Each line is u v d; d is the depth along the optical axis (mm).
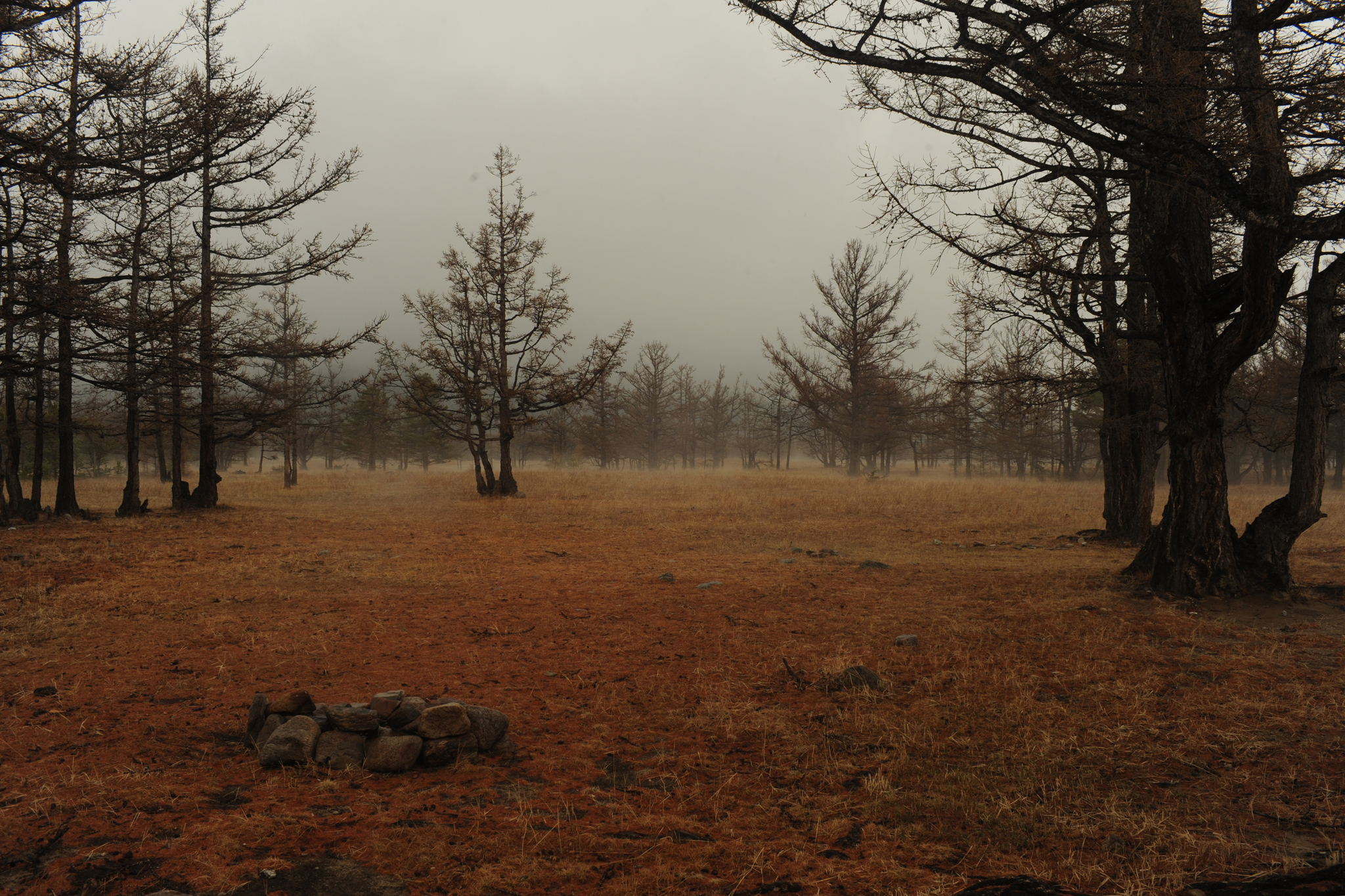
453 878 3037
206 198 20672
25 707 5320
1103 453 15781
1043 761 4309
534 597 9602
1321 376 8734
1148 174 7922
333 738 4461
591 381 27250
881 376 45094
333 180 21328
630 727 5059
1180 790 3963
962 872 3139
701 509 22078
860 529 17531
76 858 3162
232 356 21312
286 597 9586
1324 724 4852
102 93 13320
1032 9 6887
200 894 2895
